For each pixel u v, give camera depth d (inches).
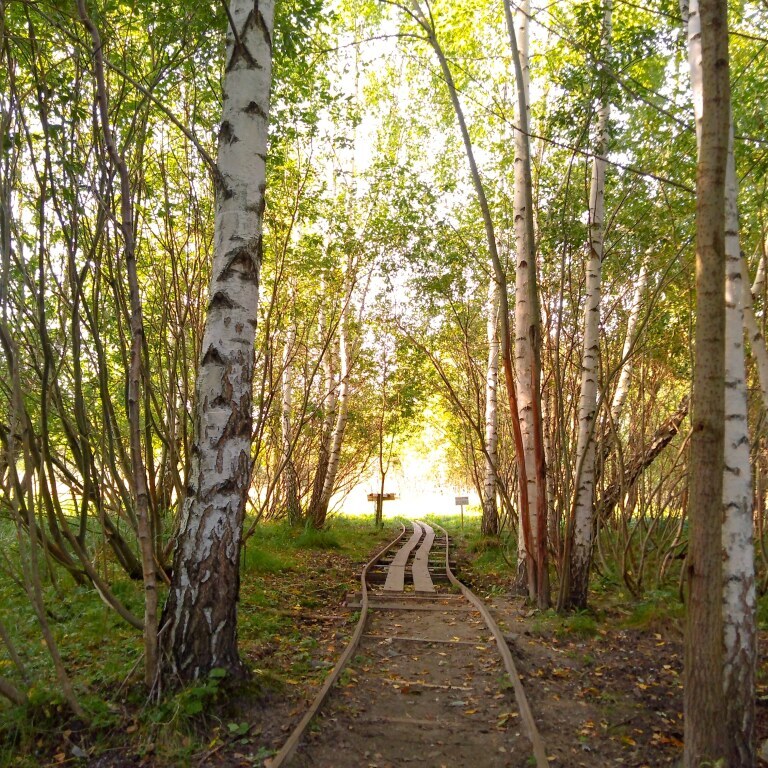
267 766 144.8
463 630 285.6
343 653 233.8
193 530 180.4
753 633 151.0
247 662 209.9
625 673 226.5
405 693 207.3
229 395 183.8
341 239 484.4
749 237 328.5
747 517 155.2
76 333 219.9
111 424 257.9
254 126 194.9
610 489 391.2
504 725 181.5
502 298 301.0
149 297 345.4
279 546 533.6
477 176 280.7
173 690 171.8
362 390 783.1
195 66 273.4
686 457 326.6
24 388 270.1
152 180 320.8
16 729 156.9
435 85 480.4
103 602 262.2
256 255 192.5
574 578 308.8
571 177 376.5
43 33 233.8
